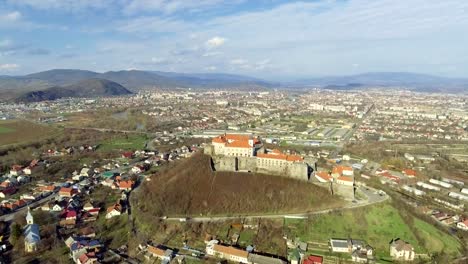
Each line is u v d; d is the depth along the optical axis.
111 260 194.12
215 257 196.50
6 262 192.88
